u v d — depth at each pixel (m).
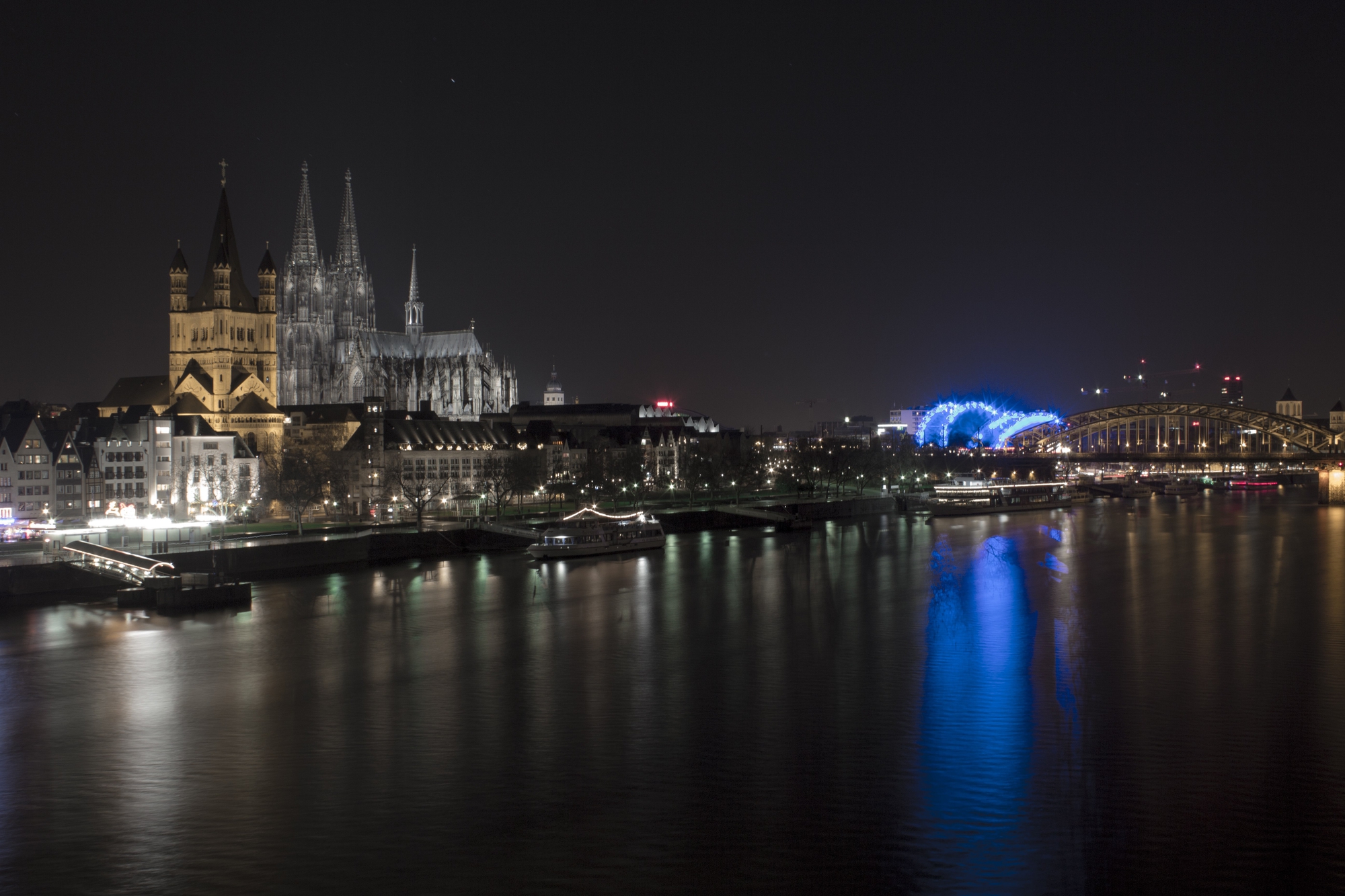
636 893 51.69
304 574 151.25
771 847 56.06
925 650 98.69
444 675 91.19
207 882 52.91
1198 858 54.50
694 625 111.81
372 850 56.16
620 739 72.88
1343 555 168.50
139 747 72.25
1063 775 65.06
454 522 187.38
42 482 178.62
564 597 130.88
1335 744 70.00
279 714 79.62
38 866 54.69
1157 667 91.19
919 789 63.31
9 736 74.88
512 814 60.41
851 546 187.62
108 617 117.31
